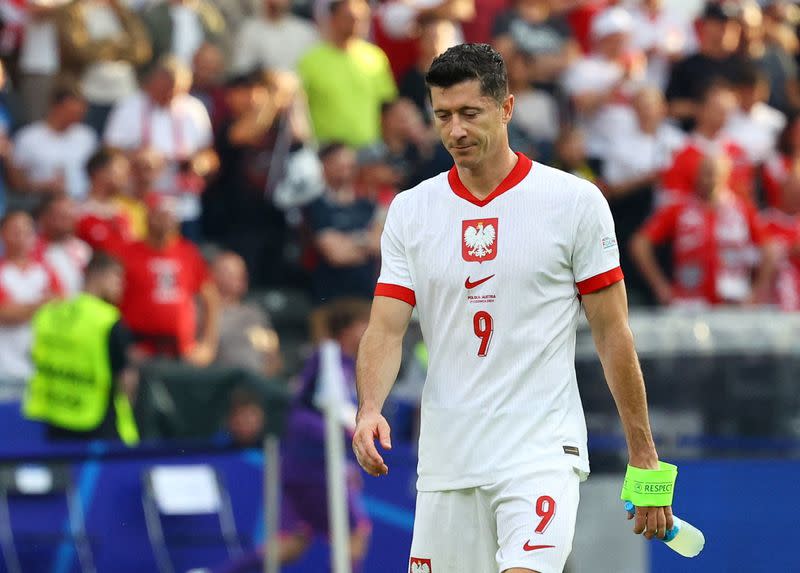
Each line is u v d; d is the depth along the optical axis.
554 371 15.01
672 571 27.03
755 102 42.28
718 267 38.34
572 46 42.84
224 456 28.55
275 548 27.59
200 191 39.50
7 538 27.92
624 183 40.78
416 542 15.53
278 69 41.56
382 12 42.38
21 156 37.75
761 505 27.23
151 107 38.25
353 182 38.12
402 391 30.33
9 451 29.67
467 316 15.10
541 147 41.53
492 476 14.92
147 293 34.72
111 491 28.17
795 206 40.84
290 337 38.91
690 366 28.28
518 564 14.46
